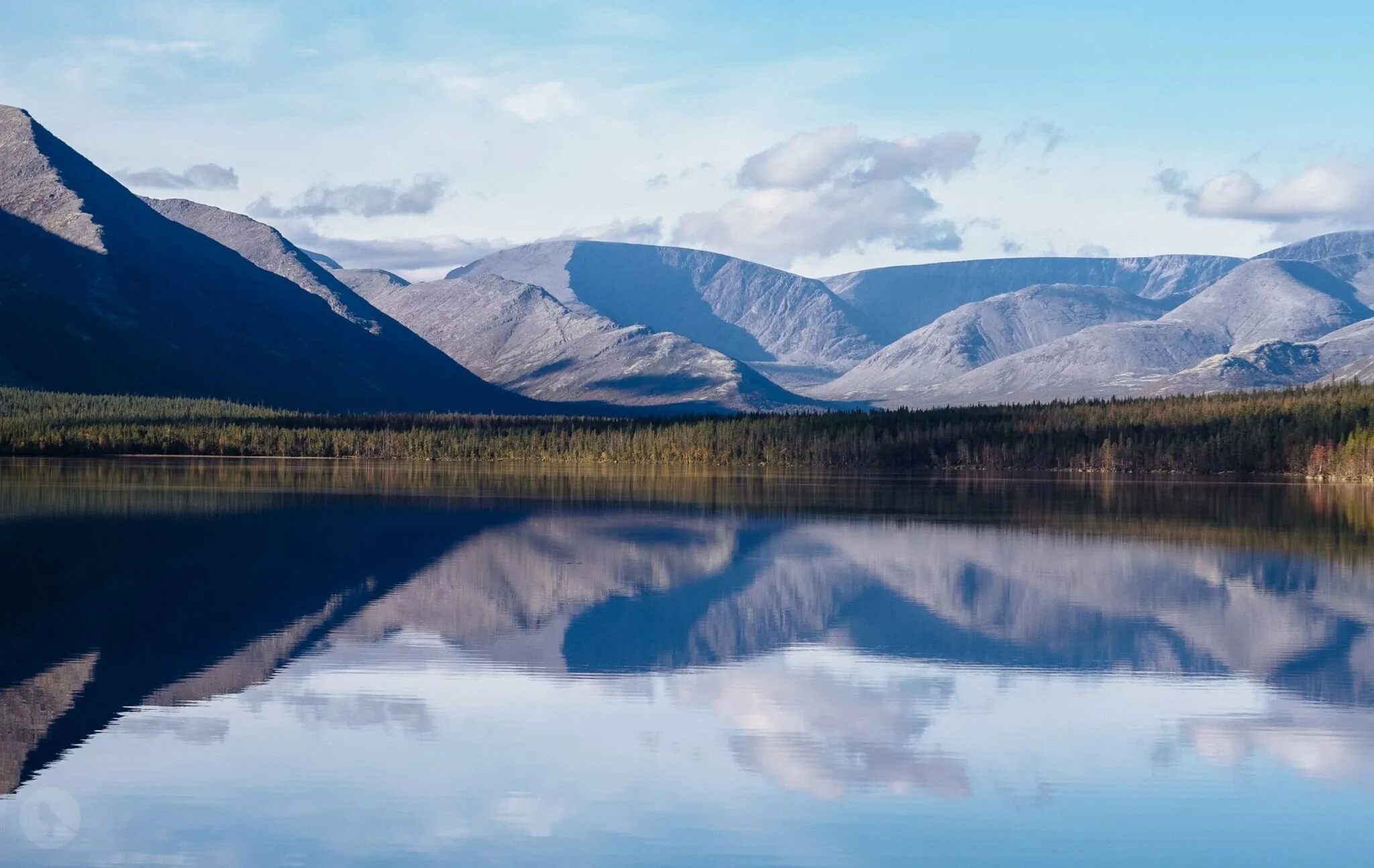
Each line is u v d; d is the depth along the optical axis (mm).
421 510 163000
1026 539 136125
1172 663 73750
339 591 96500
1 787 50594
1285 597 97375
